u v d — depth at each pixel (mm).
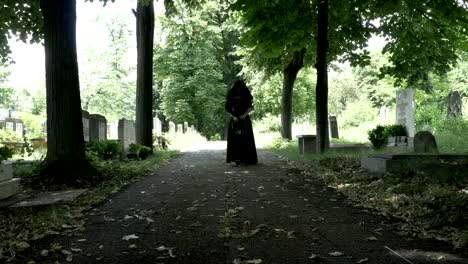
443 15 16266
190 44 28688
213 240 5238
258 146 26531
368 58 19594
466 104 29484
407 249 4707
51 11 10492
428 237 5094
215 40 46000
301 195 8133
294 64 24891
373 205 6961
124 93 65125
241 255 4637
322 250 4762
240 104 13320
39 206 7117
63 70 10375
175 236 5457
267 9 16359
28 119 25672
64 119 10266
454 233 5031
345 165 11508
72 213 6781
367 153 13914
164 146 23609
